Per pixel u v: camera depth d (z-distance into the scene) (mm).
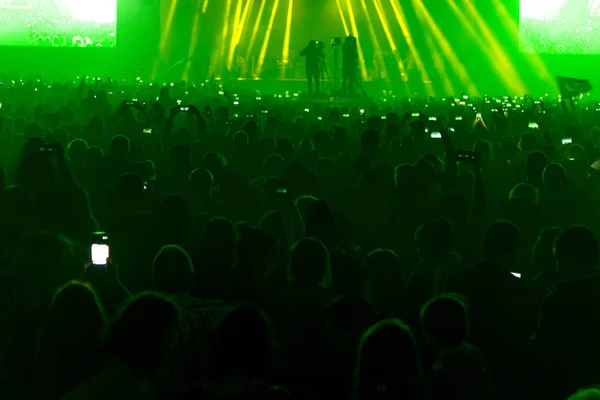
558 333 3668
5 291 3662
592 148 8945
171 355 3248
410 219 6066
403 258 5852
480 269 4203
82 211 5184
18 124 10578
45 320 3053
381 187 6348
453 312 3121
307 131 11961
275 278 4641
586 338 3658
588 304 3674
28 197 4574
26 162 5188
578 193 6316
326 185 7320
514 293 4148
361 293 4387
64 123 12273
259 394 2551
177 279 3705
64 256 3801
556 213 6230
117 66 32906
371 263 4367
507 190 7664
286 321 3689
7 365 3387
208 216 5594
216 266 3910
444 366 3049
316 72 24422
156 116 11969
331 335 3662
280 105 17781
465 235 5621
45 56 32625
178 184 7047
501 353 3936
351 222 5504
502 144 8945
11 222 4453
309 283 3828
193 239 5508
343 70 24344
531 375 3750
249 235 3979
